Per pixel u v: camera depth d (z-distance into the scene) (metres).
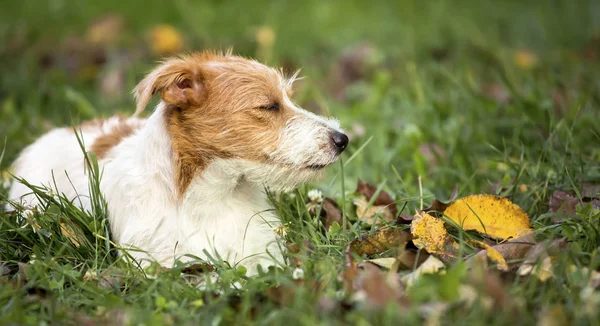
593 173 6.80
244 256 5.90
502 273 4.99
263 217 6.16
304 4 15.07
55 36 13.19
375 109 9.48
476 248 5.49
